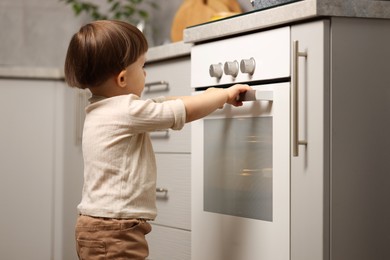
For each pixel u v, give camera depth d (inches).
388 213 64.6
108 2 138.3
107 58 68.1
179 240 90.4
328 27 61.3
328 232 61.2
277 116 65.0
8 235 121.9
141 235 67.7
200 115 67.5
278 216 65.2
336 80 61.6
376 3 63.2
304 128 62.5
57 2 147.2
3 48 143.9
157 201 95.6
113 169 67.0
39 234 124.0
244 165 69.9
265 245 66.9
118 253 66.4
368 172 63.3
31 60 145.6
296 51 62.2
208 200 75.6
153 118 66.4
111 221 66.4
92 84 69.7
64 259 124.6
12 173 122.0
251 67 68.6
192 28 78.1
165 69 94.0
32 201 123.4
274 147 65.4
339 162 61.7
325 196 61.0
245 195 69.9
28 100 122.7
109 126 67.4
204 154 76.1
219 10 110.7
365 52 63.2
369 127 63.4
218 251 73.7
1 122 121.1
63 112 124.6
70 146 122.2
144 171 67.9
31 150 123.2
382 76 64.2
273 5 67.6
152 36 138.7
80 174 118.3
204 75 77.0
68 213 123.2
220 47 74.2
